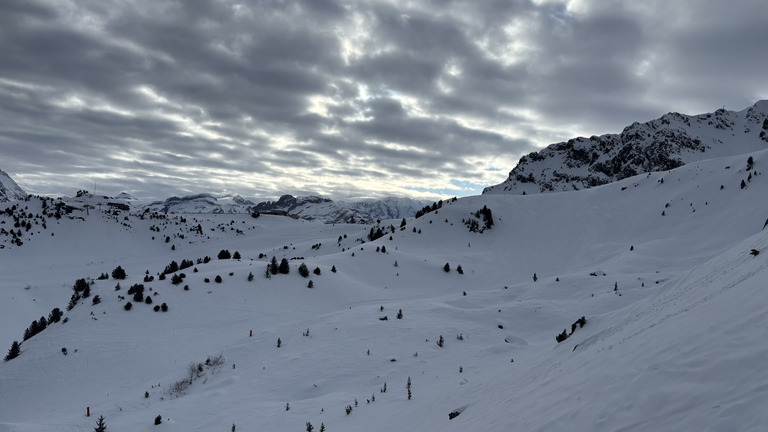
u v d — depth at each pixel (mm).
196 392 27844
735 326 8414
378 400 21828
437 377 24953
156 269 115750
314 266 73812
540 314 41188
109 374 36156
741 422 5504
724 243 71062
